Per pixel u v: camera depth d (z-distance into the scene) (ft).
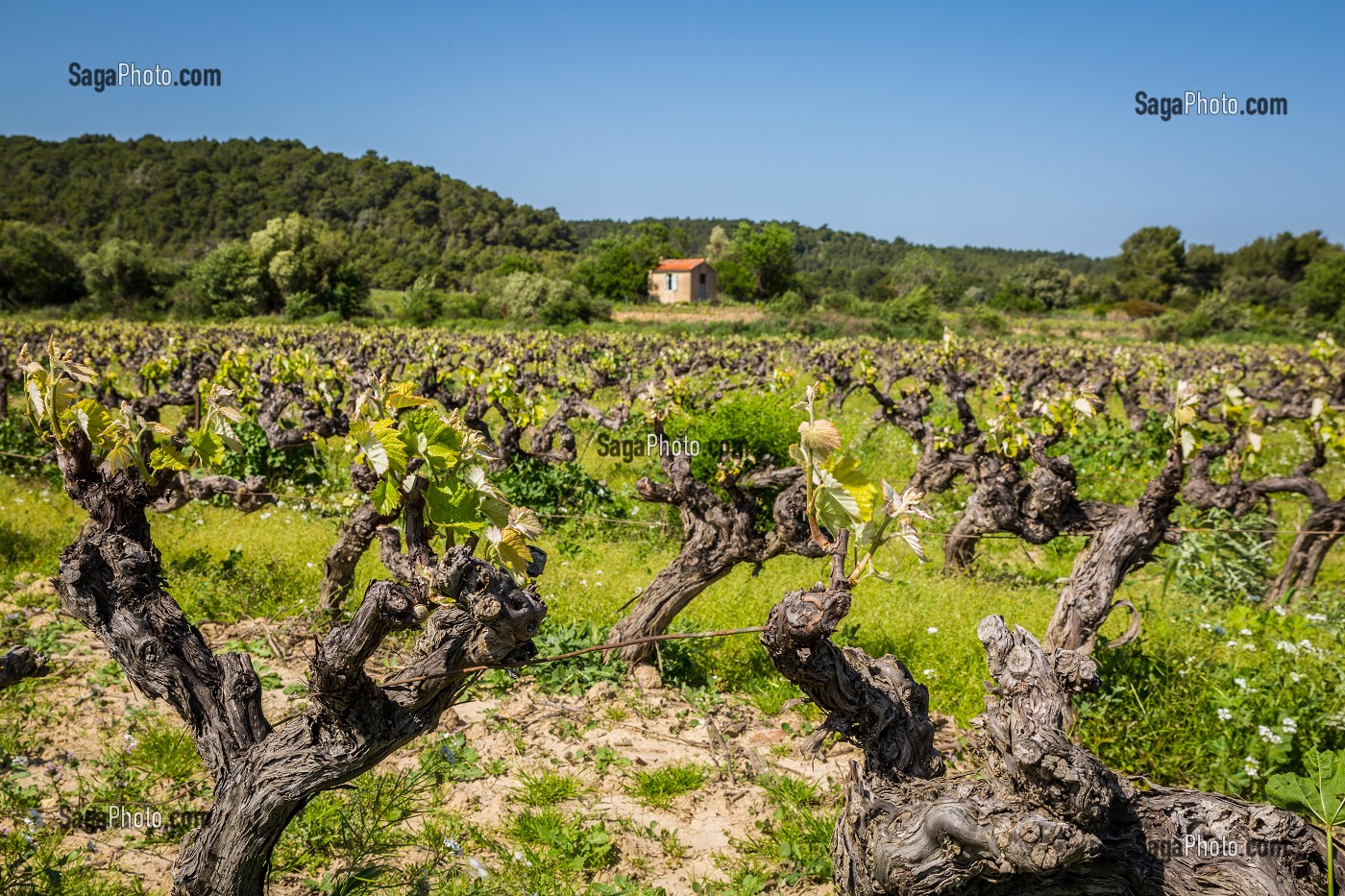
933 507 32.42
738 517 18.40
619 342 99.71
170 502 20.59
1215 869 7.68
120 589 8.78
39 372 8.59
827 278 335.06
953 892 8.02
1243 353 78.23
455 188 437.17
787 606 8.28
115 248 187.42
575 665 18.90
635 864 12.37
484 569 7.84
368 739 8.26
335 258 197.16
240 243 199.31
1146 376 64.13
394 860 12.06
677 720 17.12
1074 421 20.76
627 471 39.60
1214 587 25.85
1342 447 23.67
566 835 12.70
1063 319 226.79
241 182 404.16
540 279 186.91
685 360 58.03
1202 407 43.11
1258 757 14.71
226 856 8.46
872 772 9.12
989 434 23.58
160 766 14.28
